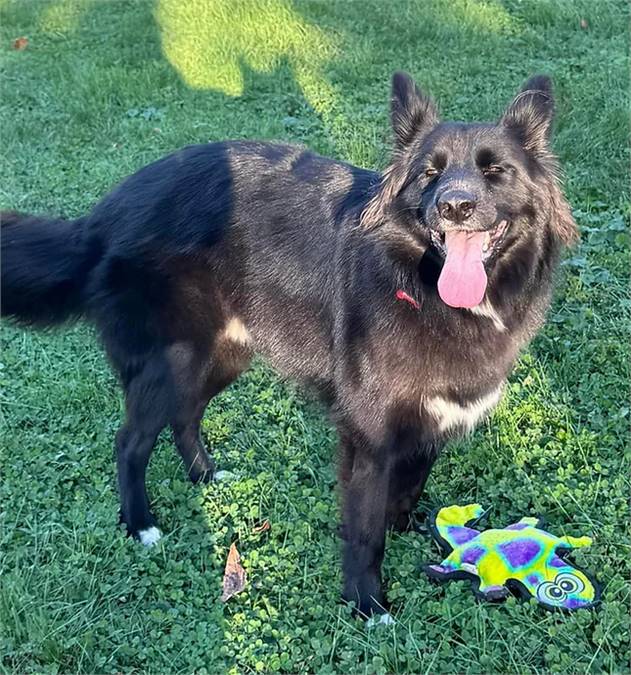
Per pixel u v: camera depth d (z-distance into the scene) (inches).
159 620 50.4
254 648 49.1
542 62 113.2
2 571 52.9
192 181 56.3
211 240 55.6
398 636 49.2
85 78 115.5
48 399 66.1
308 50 122.5
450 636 49.1
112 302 56.1
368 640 49.0
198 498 57.8
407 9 131.8
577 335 67.4
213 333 57.2
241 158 57.1
